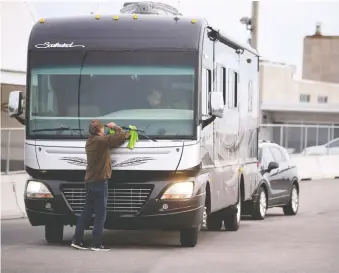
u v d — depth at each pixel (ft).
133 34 50.24
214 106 50.31
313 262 45.50
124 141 48.91
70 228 64.28
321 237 58.65
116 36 50.29
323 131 156.76
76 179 49.57
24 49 93.09
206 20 51.72
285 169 80.23
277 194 77.66
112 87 49.70
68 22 51.11
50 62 50.34
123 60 49.85
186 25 50.55
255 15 120.67
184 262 44.86
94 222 48.67
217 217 62.95
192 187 49.11
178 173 48.91
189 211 49.03
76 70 50.03
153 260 45.50
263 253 49.19
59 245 52.13
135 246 52.11
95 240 49.08
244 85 65.10
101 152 48.03
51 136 49.85
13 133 80.64
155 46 49.88
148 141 48.91
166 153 48.80
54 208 49.83
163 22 50.65
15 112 50.62
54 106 50.01
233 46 60.49
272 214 82.79
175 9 55.52
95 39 50.34
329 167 143.33
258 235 59.82
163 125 49.08
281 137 140.36
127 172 48.85
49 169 49.73
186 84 49.37
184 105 49.21
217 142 54.85
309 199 100.53
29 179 50.60
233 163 60.80
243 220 73.97
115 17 51.03
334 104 196.85
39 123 50.08
